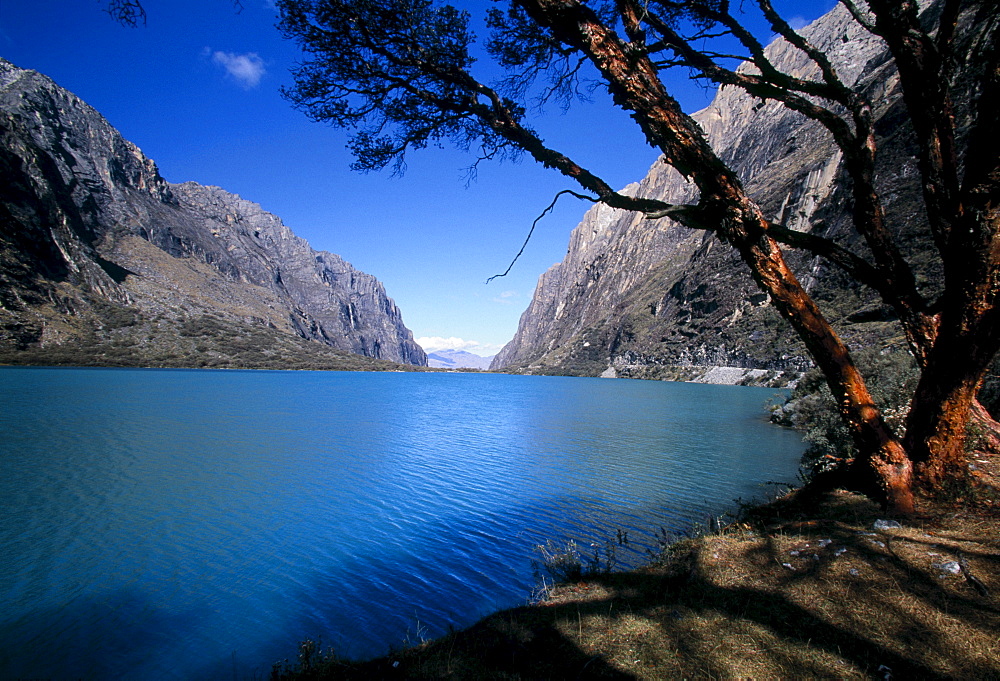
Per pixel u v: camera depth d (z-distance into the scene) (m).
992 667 3.05
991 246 5.07
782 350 103.31
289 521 12.96
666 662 3.57
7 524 12.80
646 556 9.99
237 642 7.36
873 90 111.88
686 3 6.88
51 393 49.88
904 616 3.70
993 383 9.77
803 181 120.31
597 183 6.12
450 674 3.83
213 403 46.09
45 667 6.80
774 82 6.46
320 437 28.03
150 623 7.93
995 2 5.32
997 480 5.75
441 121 7.19
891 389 13.07
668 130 5.22
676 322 162.00
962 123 46.66
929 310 6.27
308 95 7.08
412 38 6.66
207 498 15.23
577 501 14.61
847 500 6.18
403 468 19.61
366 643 7.19
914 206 71.00
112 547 11.23
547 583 8.43
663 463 20.53
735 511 13.28
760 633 3.75
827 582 4.34
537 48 7.53
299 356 186.88
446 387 99.44
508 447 24.97
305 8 6.41
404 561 10.21
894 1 5.62
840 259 6.35
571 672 3.62
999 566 4.12
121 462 20.42
